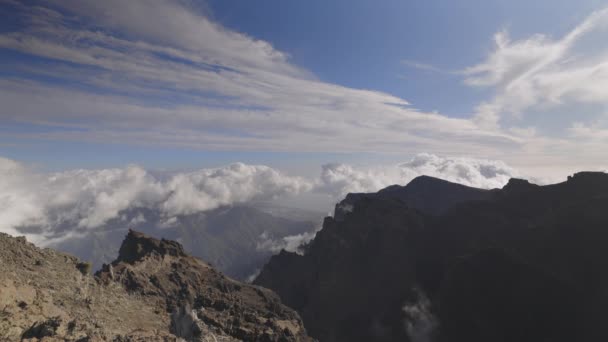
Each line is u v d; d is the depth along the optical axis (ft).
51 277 161.68
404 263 630.33
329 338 556.10
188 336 146.10
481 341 426.10
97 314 145.89
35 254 180.04
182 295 250.78
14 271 146.41
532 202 611.06
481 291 456.04
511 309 422.00
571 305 386.11
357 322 575.38
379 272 641.81
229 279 321.11
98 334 95.20
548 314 395.14
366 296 615.98
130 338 95.25
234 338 197.98
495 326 422.41
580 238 428.15
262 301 289.94
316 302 637.30
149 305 216.13
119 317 159.22
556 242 446.19
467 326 447.83
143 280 250.98
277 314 269.23
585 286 392.06
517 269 440.45
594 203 450.30
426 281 577.02
